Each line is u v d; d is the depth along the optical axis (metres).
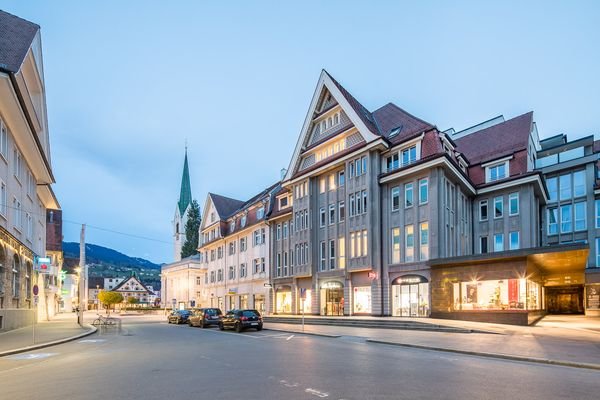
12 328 25.69
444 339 18.11
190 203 97.50
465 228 35.19
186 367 11.82
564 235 38.69
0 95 20.75
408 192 32.16
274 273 45.16
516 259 24.98
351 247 34.88
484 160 36.72
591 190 37.41
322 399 7.78
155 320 48.62
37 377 10.48
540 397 7.96
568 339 17.39
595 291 36.72
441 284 28.45
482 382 9.33
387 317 31.02
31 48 25.08
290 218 43.66
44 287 41.84
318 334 22.28
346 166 36.12
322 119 40.03
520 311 23.80
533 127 39.44
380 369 11.08
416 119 34.16
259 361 12.83
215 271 59.88
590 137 38.41
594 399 7.86
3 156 23.17
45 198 39.25
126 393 8.45
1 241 22.75
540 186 33.94
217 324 32.91
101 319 35.75
